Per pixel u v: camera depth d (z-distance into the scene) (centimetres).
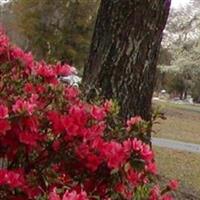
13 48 366
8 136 304
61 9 3428
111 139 334
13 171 303
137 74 646
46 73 358
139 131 337
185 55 4762
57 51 3381
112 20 649
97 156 311
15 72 361
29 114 294
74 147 313
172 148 1783
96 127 317
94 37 661
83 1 3425
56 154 316
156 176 359
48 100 338
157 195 323
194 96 7362
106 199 313
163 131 2377
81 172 317
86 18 3447
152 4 648
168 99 7056
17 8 3444
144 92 652
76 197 260
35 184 305
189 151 1752
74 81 408
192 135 2414
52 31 3397
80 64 3453
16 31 3422
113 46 646
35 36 3381
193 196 947
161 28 659
